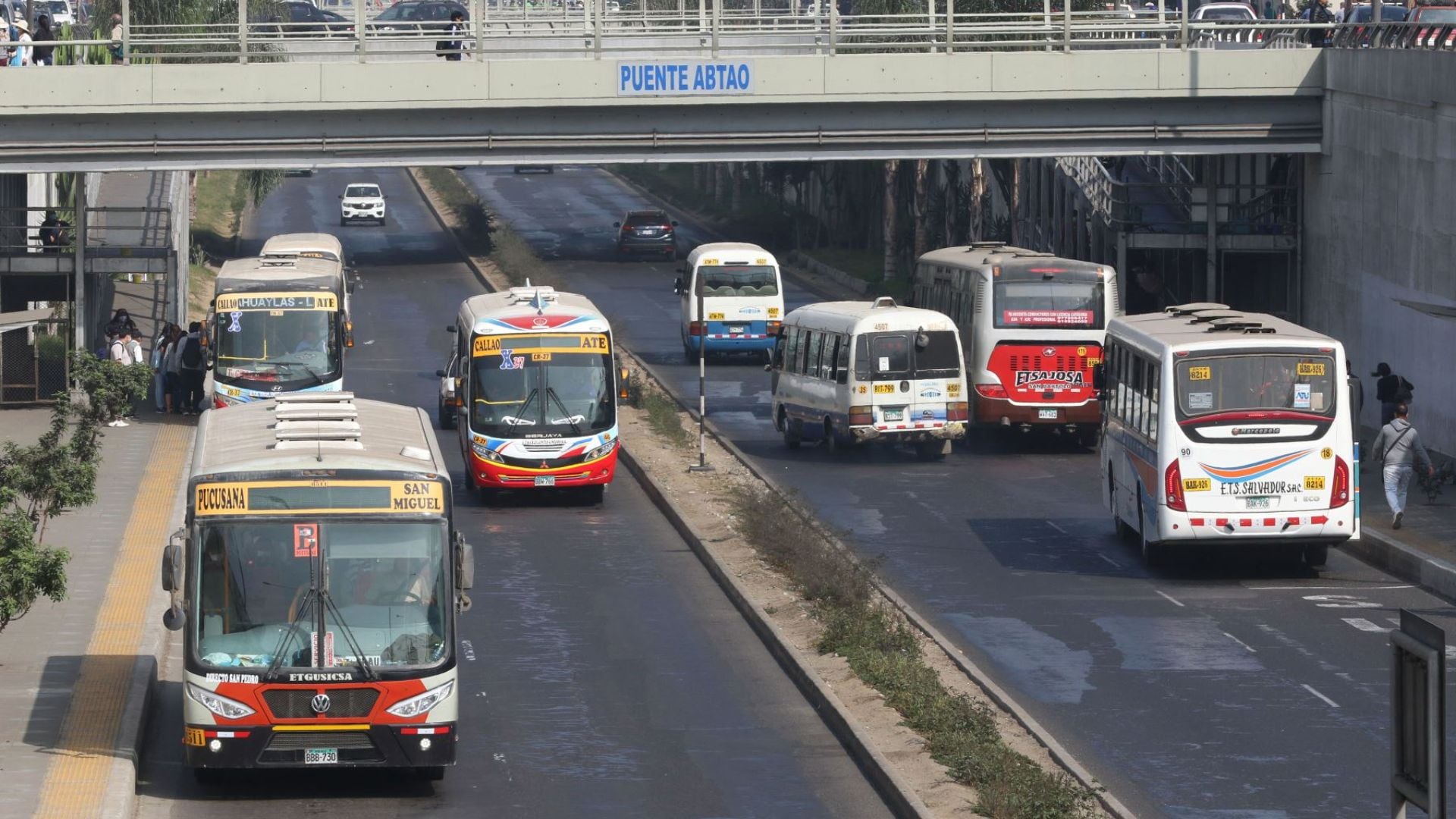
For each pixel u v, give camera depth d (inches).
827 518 2847.0
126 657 1886.1
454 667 1510.8
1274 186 4256.9
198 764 1473.9
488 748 1663.4
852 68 4025.6
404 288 6358.3
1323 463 2357.3
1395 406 2763.3
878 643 1993.1
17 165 3929.6
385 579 1517.0
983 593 2317.9
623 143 4077.3
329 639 1497.3
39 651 1907.0
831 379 3454.7
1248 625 2133.4
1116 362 2696.9
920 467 3380.9
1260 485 2357.3
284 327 3572.8
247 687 1472.7
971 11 4911.4
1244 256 4579.2
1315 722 1720.0
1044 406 3489.2
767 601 2246.6
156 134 3954.2
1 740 1577.3
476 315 3107.8
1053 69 4037.9
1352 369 3777.1
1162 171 5157.5
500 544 2682.1
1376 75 3619.6
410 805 1493.6
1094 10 4867.1
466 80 3988.7
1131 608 2228.1
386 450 1616.6
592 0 4431.6
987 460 3467.0
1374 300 3646.7
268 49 5157.5
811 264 7086.6
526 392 3004.4
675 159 4094.5
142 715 1676.9
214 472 1517.0
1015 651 2015.3
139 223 4997.5
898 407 3388.3
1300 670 1920.5
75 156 3949.3
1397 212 3499.0
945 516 2866.6
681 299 5265.8
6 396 3873.0
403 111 4005.9
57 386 3892.7
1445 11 4001.0
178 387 3895.2
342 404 1829.5
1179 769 1574.8
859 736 1641.2
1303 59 3998.5
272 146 4005.9
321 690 1481.3
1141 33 4837.6
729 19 4840.1
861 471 3329.2
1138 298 4918.8
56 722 1640.0
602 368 3034.0
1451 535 2539.4
